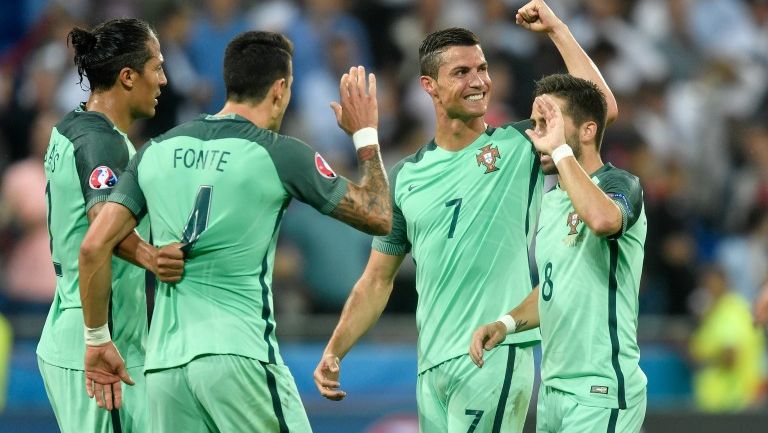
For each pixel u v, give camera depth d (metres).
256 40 21.64
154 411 21.48
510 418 23.69
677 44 56.88
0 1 56.34
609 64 53.31
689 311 45.25
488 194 23.59
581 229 22.09
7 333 38.53
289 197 21.42
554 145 21.25
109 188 22.14
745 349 42.28
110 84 23.05
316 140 49.47
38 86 48.16
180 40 48.62
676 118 53.75
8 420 35.25
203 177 21.02
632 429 21.95
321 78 50.56
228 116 21.47
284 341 39.62
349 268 43.97
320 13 52.19
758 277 48.53
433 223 23.78
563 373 22.09
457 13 52.88
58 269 23.38
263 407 21.22
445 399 24.03
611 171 22.12
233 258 21.06
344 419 36.44
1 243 42.94
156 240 21.41
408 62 51.56
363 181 21.55
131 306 23.12
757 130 53.34
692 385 41.88
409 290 42.50
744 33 58.72
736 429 36.38
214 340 20.89
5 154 47.88
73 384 23.02
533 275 41.06
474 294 23.58
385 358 39.69
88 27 50.31
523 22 24.78
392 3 53.47
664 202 46.34
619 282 21.95
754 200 50.59
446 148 24.14
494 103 48.84
